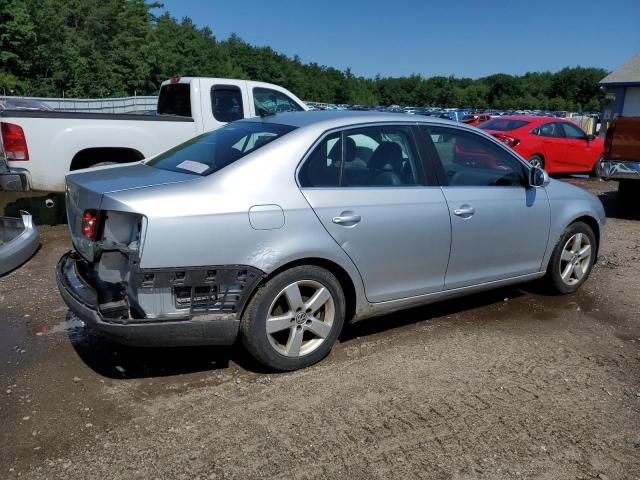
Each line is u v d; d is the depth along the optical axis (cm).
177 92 866
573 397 362
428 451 301
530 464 294
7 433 307
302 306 372
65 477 274
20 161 657
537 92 11538
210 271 334
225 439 306
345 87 10081
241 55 9088
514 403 352
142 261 317
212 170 362
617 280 612
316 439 308
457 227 438
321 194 374
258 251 346
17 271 579
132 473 278
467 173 460
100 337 428
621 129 969
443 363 402
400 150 425
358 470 284
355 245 384
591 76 11350
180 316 331
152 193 331
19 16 4197
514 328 471
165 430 313
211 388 359
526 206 488
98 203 335
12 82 4116
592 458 301
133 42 6253
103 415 326
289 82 9450
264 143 377
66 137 681
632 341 455
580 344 445
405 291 422
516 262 494
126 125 725
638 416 343
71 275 369
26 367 380
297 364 379
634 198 1053
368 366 394
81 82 4834
